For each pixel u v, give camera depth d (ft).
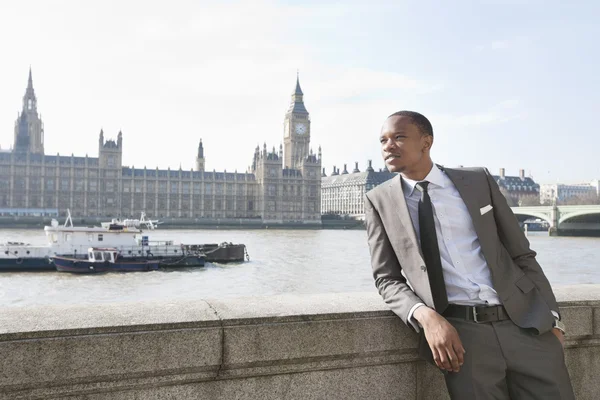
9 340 10.21
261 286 145.38
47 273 160.76
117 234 175.52
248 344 11.89
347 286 146.72
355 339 12.85
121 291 131.95
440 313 12.29
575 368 15.34
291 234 504.43
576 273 165.68
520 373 11.68
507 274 12.26
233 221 647.97
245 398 12.20
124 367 10.94
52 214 588.09
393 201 13.04
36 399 10.46
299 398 12.65
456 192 12.76
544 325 11.71
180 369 11.39
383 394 13.43
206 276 163.22
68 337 10.59
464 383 11.57
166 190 643.86
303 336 12.37
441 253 12.46
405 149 12.68
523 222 497.46
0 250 161.89
